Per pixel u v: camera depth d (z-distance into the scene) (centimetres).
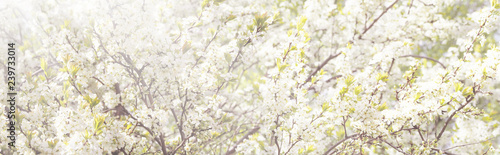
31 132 328
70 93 370
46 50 520
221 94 461
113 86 377
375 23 641
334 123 409
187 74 402
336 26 654
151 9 365
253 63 716
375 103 371
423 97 381
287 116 380
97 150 305
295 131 365
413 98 364
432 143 418
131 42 354
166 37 365
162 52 360
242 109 620
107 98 361
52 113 365
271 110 372
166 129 516
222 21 393
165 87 395
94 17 353
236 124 531
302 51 376
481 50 705
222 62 380
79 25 337
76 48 337
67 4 362
